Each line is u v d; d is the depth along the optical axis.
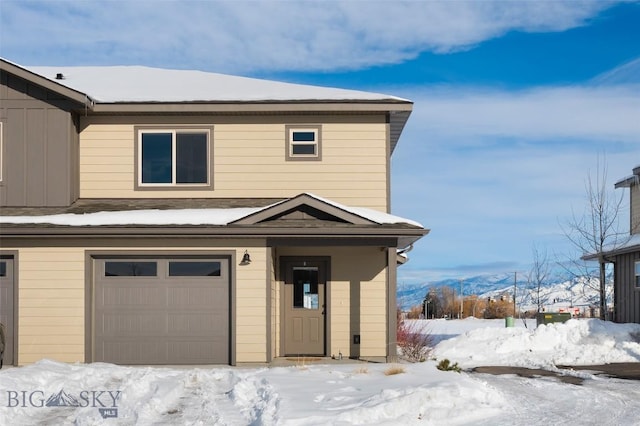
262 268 16.47
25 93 17.67
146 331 16.47
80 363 15.87
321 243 16.53
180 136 18.45
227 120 18.42
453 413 9.54
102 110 17.95
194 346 16.45
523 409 10.30
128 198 18.28
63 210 17.36
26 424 9.50
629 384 13.54
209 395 11.77
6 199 17.56
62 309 16.38
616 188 30.77
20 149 17.64
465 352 20.83
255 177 18.34
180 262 16.61
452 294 62.28
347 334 17.86
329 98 18.28
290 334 17.98
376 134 18.45
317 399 10.41
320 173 18.36
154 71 22.88
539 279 35.00
